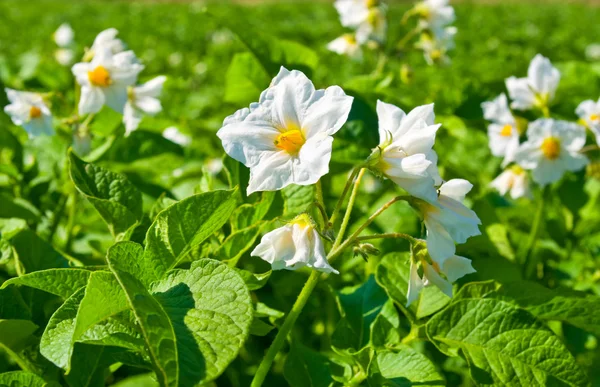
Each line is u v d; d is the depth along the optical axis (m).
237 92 0.54
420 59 1.21
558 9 2.95
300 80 0.33
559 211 0.55
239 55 0.52
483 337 0.34
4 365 0.40
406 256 0.39
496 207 0.58
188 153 0.58
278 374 0.44
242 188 0.39
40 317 0.36
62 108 0.52
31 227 0.46
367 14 0.60
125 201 0.37
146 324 0.29
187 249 0.33
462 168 0.59
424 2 0.61
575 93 0.71
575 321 0.37
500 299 0.37
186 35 1.80
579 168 0.47
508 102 0.59
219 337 0.29
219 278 0.31
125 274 0.30
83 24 2.11
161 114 0.62
